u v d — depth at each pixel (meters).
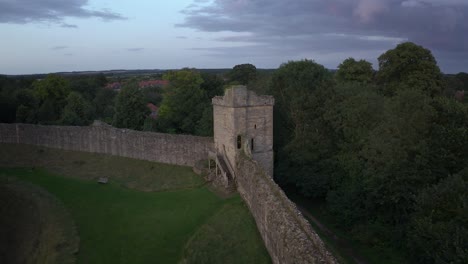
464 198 21.12
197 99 59.78
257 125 34.66
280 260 18.98
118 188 38.84
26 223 31.12
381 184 28.23
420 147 27.34
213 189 34.06
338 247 28.42
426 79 47.66
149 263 24.06
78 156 48.72
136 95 62.81
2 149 53.69
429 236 21.89
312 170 35.84
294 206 20.73
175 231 27.81
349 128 34.66
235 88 32.94
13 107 67.06
